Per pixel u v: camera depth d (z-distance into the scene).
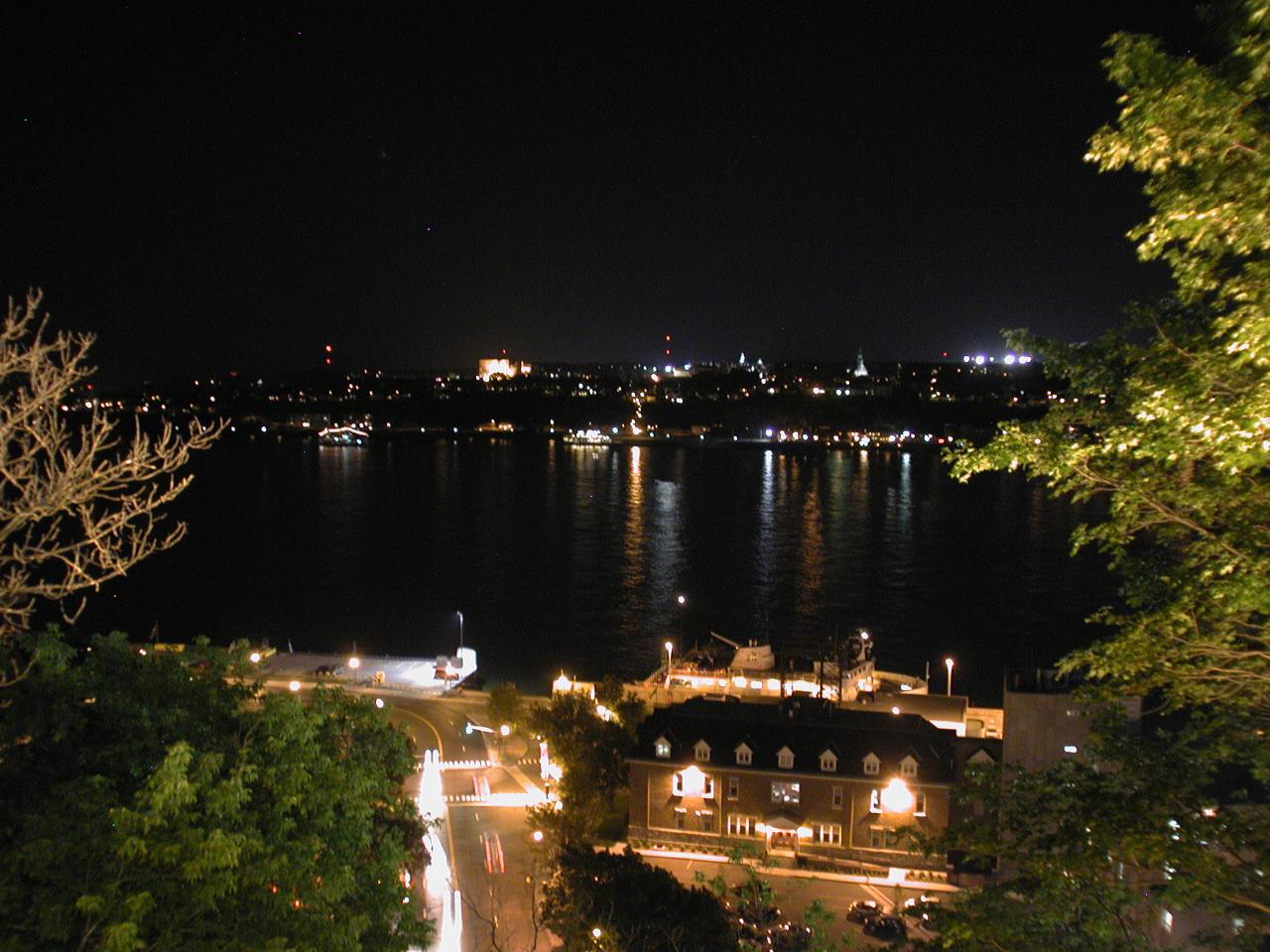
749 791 53.47
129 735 17.56
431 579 152.75
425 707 83.69
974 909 15.28
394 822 24.84
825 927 20.84
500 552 173.25
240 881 14.89
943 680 106.00
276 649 110.50
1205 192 10.67
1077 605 135.12
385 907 18.44
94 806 14.74
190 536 187.00
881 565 160.62
